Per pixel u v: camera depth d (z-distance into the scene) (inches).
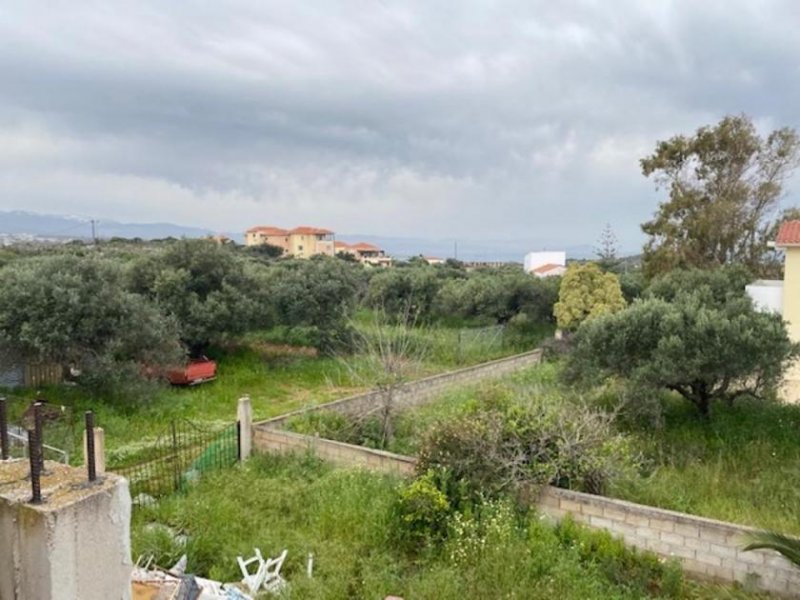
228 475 333.4
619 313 448.8
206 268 685.3
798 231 564.1
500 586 219.0
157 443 390.6
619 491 291.1
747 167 962.1
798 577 222.7
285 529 270.1
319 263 863.7
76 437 408.5
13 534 92.4
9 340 479.2
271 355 749.3
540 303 957.2
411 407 473.1
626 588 229.9
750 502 295.9
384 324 713.6
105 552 97.8
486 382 494.0
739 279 722.8
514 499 280.5
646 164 1011.3
